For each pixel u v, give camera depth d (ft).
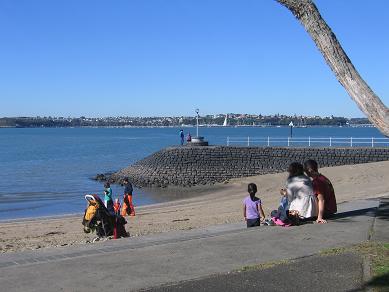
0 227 70.79
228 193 118.73
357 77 20.75
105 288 21.44
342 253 27.45
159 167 148.36
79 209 99.81
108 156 267.18
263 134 538.88
